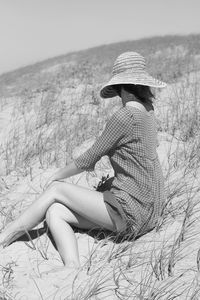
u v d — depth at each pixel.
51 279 3.16
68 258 3.33
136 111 3.39
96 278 3.11
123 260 3.32
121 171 3.51
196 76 8.74
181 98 7.14
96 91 8.42
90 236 3.70
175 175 4.58
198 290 2.84
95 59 19.77
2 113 8.27
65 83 9.90
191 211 3.80
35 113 7.75
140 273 3.13
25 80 17.91
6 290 3.08
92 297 2.92
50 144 5.97
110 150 3.52
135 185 3.44
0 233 3.84
